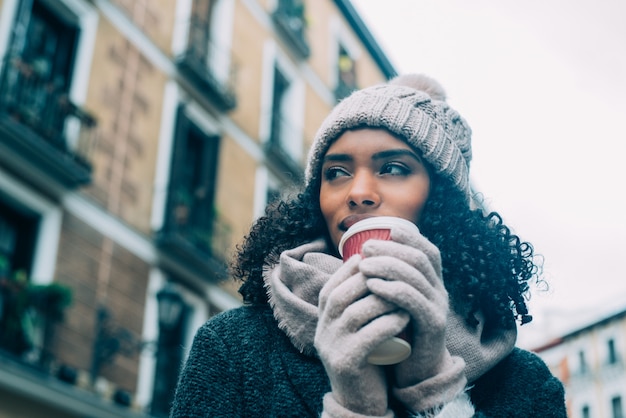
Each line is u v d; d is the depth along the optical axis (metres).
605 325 20.88
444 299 1.05
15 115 9.30
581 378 20.44
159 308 9.09
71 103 10.15
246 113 14.54
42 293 8.84
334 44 18.50
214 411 1.17
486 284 1.27
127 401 10.02
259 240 1.45
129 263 10.80
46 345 8.98
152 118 11.95
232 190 13.60
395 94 1.32
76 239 10.04
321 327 1.03
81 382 9.44
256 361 1.23
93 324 9.91
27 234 9.59
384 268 1.01
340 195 1.27
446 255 1.28
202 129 13.24
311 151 1.37
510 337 1.28
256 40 15.37
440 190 1.31
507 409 1.22
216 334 1.27
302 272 1.23
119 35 11.66
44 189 9.74
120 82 11.47
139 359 10.45
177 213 11.82
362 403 1.02
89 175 10.06
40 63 10.38
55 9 10.71
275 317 1.24
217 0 14.59
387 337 0.98
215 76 13.64
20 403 8.66
